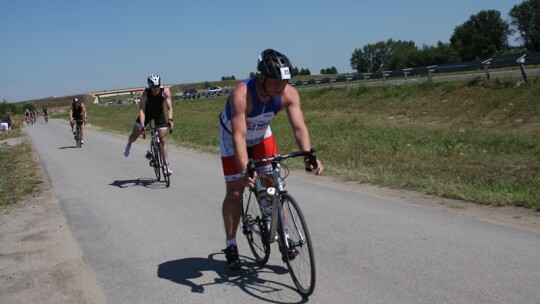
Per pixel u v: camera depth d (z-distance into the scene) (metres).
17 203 7.91
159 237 5.60
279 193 3.80
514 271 3.84
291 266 3.86
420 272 3.98
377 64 90.25
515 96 17.28
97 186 9.09
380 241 4.84
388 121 20.23
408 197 6.55
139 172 10.50
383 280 3.89
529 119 15.60
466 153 10.22
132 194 8.15
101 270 4.66
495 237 4.67
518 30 65.25
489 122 16.64
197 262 4.71
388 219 5.58
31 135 26.92
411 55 66.44
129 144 9.17
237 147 3.74
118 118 40.91
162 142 8.70
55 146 18.17
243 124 3.79
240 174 4.08
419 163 8.88
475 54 66.06
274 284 4.04
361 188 7.36
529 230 4.81
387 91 23.92
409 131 16.14
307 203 6.65
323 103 26.91
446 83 21.53
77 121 17.05
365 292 3.71
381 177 7.66
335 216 5.89
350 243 4.85
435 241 4.70
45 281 4.47
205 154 12.86
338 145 12.30
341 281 3.94
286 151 11.77
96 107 71.12
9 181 9.73
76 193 8.52
